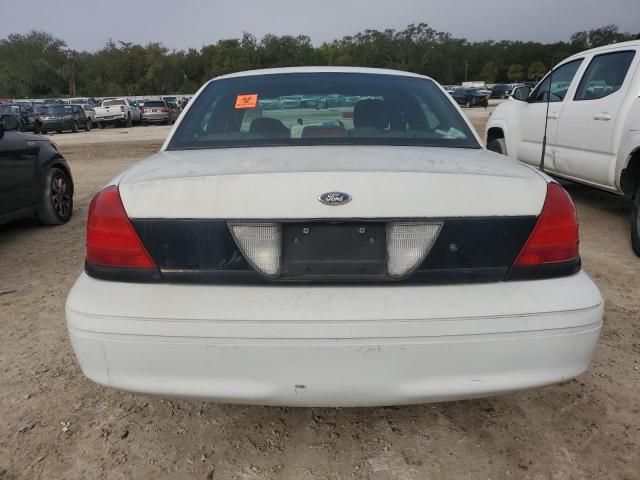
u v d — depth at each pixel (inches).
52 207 234.8
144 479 83.4
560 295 73.9
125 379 73.9
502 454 88.1
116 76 4060.0
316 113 106.0
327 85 113.0
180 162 85.2
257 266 72.5
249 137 100.7
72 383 109.6
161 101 1350.9
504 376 73.3
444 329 71.0
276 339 70.7
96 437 93.0
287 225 72.2
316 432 94.4
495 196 74.0
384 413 99.6
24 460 87.2
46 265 184.1
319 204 71.3
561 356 74.1
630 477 82.5
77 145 713.0
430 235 72.5
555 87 248.5
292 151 89.0
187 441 92.4
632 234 184.9
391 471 84.7
